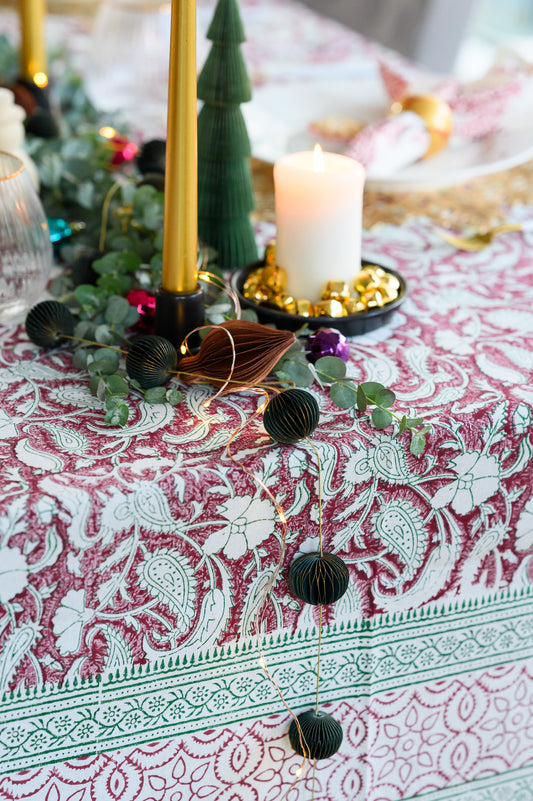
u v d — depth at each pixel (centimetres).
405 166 91
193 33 47
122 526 47
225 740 58
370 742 64
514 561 61
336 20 220
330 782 64
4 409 53
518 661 66
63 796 55
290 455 50
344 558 55
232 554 51
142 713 54
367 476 52
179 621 52
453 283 71
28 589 47
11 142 71
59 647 50
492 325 65
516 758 71
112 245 66
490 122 95
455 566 59
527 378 58
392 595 58
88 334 59
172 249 54
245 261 72
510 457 55
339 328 61
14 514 44
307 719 58
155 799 58
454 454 53
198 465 48
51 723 52
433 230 81
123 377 55
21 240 60
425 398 55
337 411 54
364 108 105
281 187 59
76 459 49
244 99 66
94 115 94
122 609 50
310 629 57
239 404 55
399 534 55
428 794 69
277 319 60
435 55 201
